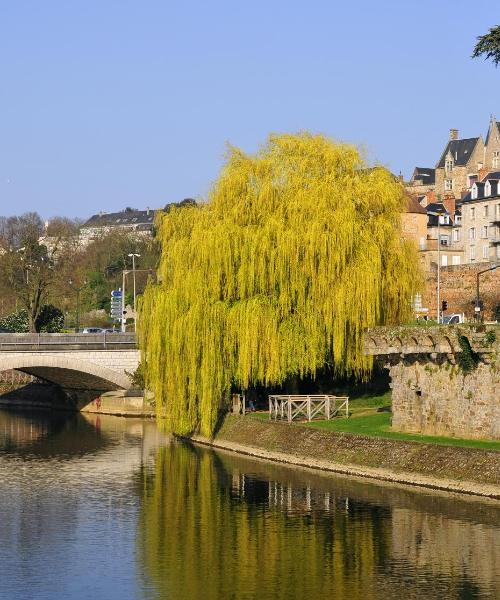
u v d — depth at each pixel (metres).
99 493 71.00
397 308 86.31
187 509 65.12
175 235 91.19
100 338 122.12
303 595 48.62
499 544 55.44
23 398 148.00
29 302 158.00
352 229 83.75
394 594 48.56
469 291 132.38
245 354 84.25
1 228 170.88
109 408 129.50
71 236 191.12
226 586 50.00
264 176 87.94
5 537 59.06
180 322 87.06
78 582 50.84
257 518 62.09
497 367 70.12
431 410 75.94
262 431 86.56
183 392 88.50
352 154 88.06
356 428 80.44
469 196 170.12
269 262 84.88
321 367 86.88
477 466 66.44
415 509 62.44
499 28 72.62
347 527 59.22
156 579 51.12
